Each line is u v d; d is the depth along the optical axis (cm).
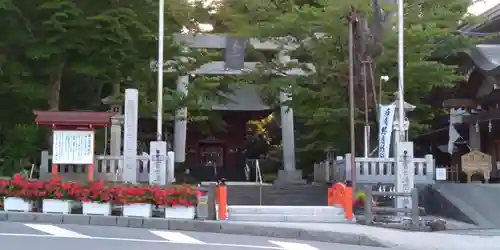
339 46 1923
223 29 2553
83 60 1909
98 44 1833
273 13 2128
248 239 1170
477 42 2302
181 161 2755
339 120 2064
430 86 2050
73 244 1003
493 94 2341
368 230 1273
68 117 1534
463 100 2520
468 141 2789
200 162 3566
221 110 3362
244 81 2327
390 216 1462
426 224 1344
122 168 1697
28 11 1803
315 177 2595
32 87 1833
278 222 1377
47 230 1187
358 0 1642
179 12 2134
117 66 1916
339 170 2006
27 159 2014
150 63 2123
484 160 2250
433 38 2075
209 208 1358
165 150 1667
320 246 1103
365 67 1736
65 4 1722
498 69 2123
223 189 1382
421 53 1972
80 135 1546
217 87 2469
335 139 2306
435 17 2033
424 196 1692
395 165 1684
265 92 2345
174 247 1002
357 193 1473
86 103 2380
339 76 1916
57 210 1400
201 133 3531
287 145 2722
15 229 1188
